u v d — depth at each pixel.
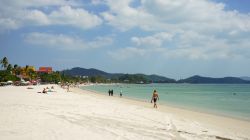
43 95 54.75
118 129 16.34
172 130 17.45
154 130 16.97
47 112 22.92
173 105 47.12
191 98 73.44
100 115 23.17
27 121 17.34
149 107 37.69
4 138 12.73
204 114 32.47
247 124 24.77
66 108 27.81
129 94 95.56
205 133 17.22
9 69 175.50
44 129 14.94
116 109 29.62
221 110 40.53
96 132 14.84
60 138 13.01
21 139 12.62
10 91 71.19
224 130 19.55
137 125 18.62
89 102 39.22
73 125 16.70
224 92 121.88
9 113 20.80
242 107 46.03
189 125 20.56
